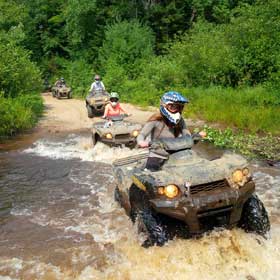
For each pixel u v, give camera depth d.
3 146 11.68
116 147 9.99
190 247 4.55
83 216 6.05
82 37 38.28
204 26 27.91
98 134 10.19
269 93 16.41
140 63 29.27
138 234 4.75
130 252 4.64
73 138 12.58
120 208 6.30
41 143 11.89
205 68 20.98
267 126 12.81
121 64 29.84
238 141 10.95
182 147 4.85
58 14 45.69
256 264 4.30
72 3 37.53
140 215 4.67
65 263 4.62
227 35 21.34
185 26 37.66
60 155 10.20
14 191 7.41
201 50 21.38
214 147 10.69
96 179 7.99
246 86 18.84
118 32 31.59
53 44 44.31
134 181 4.84
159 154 4.85
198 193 4.41
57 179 8.08
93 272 4.37
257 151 10.02
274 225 5.29
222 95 17.86
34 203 6.73
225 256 4.43
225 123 14.38
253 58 18.95
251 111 14.53
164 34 36.84
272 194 6.72
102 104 17.27
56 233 5.48
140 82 24.98
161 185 4.39
